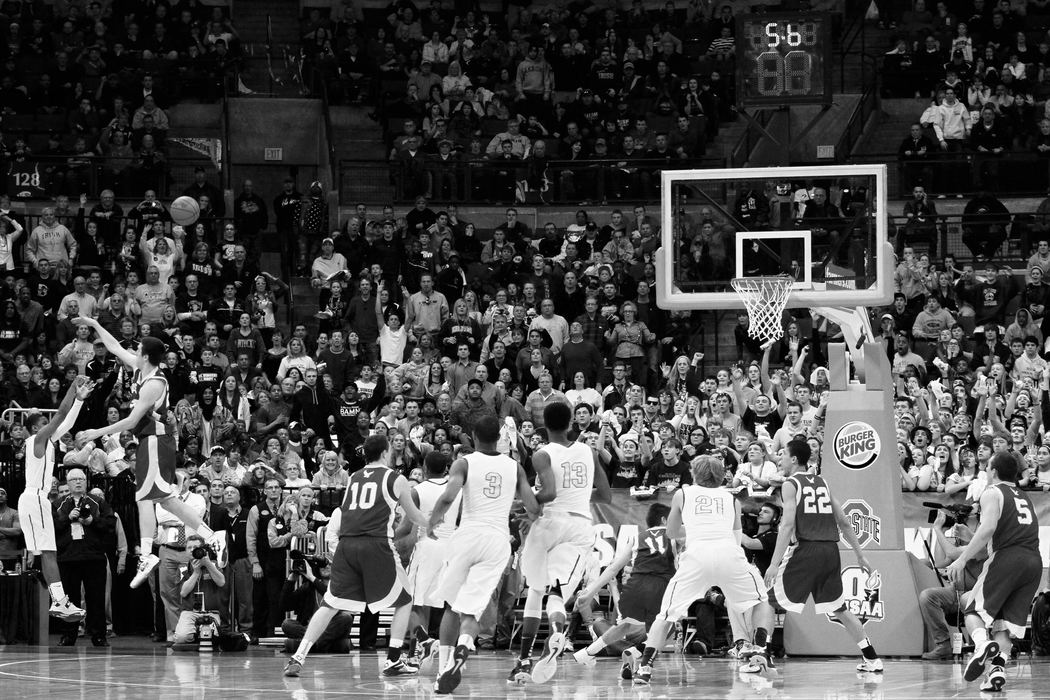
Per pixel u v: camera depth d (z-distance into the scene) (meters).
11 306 25.38
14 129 32.16
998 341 24.55
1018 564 12.48
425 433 21.12
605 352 25.02
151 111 32.12
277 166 34.25
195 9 35.62
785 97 18.23
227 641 17.72
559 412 13.33
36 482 17.00
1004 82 32.03
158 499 14.66
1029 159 30.05
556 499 13.22
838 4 35.19
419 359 24.25
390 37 35.31
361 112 34.38
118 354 14.82
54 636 20.03
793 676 14.36
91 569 18.58
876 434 17.11
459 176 31.28
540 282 27.02
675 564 14.28
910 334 25.22
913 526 18.31
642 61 33.31
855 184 17.56
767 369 21.28
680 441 20.06
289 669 13.92
